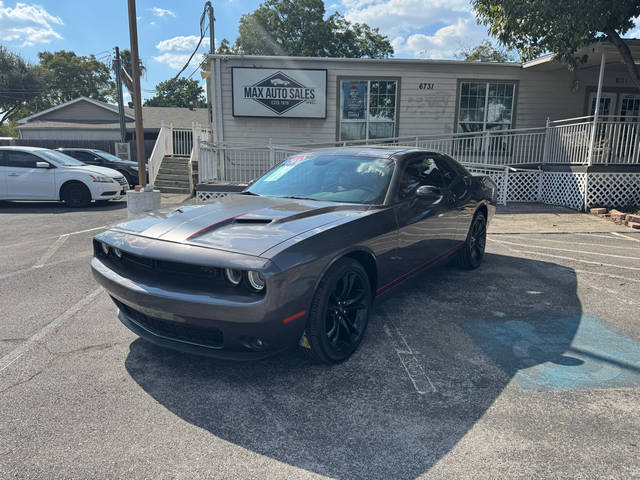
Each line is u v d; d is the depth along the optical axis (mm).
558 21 8477
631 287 4793
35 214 10164
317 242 2738
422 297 4438
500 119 13023
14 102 45000
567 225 8672
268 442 2213
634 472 1998
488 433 2283
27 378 2816
